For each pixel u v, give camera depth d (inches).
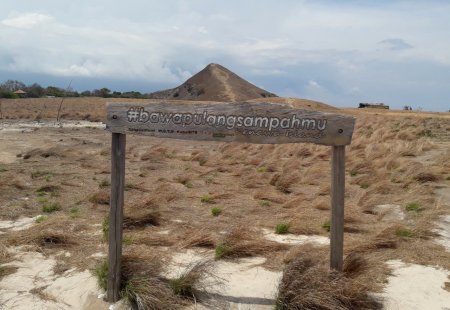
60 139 772.6
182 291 155.1
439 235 217.6
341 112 2107.5
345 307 141.8
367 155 477.4
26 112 1592.0
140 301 142.8
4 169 434.6
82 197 314.2
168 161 520.7
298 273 148.8
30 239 207.5
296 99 2733.8
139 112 145.9
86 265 181.0
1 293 154.5
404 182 342.0
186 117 147.7
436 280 165.3
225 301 150.9
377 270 173.3
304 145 599.5
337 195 146.5
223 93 7042.3
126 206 252.4
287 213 263.0
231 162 484.7
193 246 206.8
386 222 243.4
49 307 145.6
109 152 569.9
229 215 266.5
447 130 857.5
